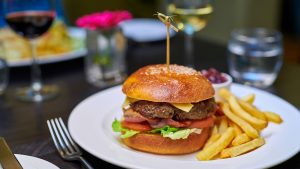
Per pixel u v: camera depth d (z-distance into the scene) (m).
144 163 0.44
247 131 0.50
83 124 0.54
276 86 0.74
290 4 2.50
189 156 0.50
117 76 0.78
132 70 0.83
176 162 0.44
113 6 1.84
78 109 0.58
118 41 0.76
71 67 0.85
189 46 0.85
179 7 0.80
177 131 0.49
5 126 0.58
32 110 0.64
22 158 0.44
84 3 1.72
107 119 0.57
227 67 0.85
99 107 0.60
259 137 0.50
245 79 0.75
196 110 0.50
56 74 0.81
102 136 0.51
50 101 0.67
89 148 0.47
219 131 0.54
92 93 0.71
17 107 0.65
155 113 0.49
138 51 0.97
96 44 0.74
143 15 2.05
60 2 1.27
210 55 0.94
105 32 0.74
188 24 0.82
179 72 0.52
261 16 2.39
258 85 0.74
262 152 0.47
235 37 0.77
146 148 0.50
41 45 0.84
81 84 0.75
